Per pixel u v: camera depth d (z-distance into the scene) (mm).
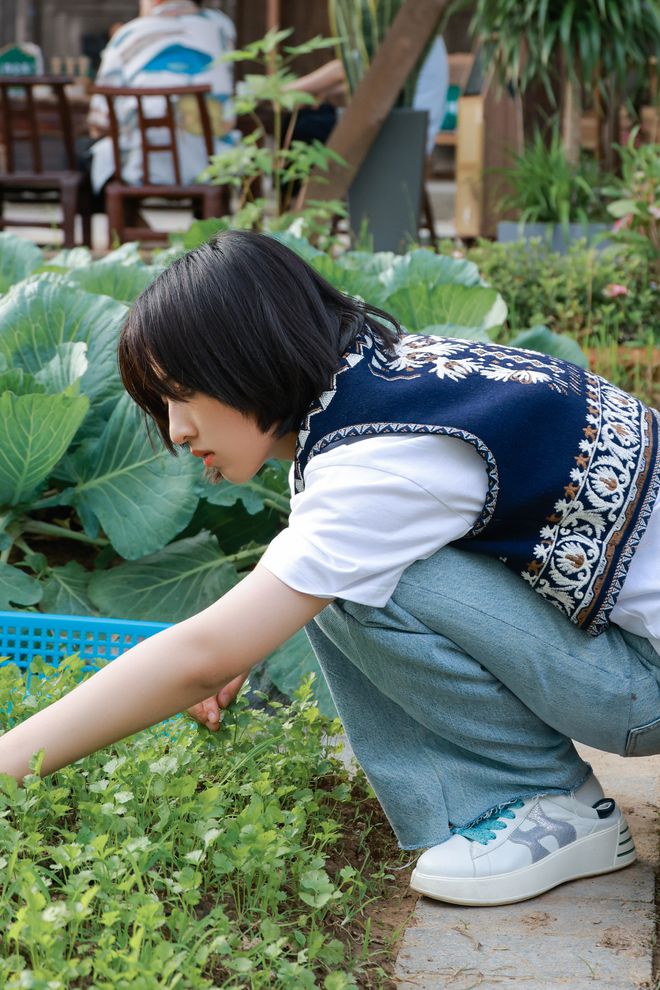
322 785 2016
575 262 4910
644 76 6094
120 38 6066
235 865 1482
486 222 6410
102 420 2809
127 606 2588
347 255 3893
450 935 1655
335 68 6344
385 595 1598
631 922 1688
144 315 1509
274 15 9117
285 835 1589
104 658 2121
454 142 7918
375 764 1806
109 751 1896
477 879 1716
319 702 2377
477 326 3205
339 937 1624
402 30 5289
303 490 1600
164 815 1587
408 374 1574
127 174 6102
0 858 1508
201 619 1523
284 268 1535
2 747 1517
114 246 5766
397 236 5602
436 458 1542
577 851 1783
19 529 2730
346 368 1556
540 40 5504
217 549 2721
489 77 5906
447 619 1650
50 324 2859
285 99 5086
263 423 1538
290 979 1358
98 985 1243
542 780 1795
